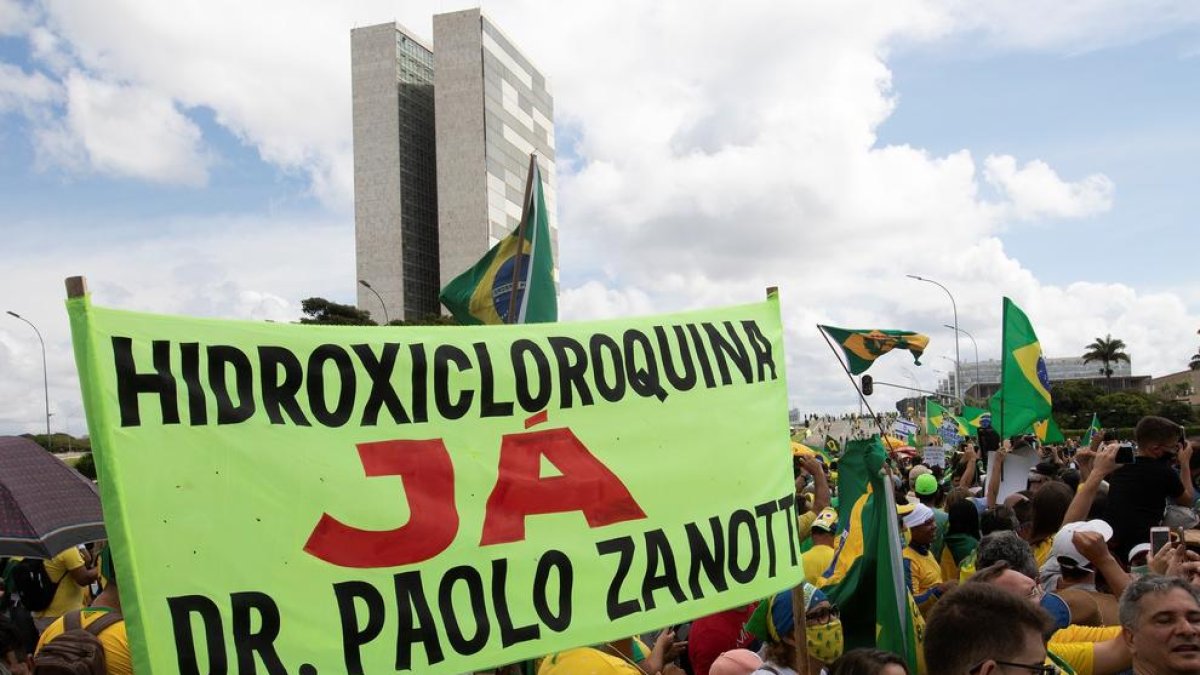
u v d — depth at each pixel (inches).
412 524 132.0
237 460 122.9
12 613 236.1
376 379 135.3
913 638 175.5
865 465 194.2
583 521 144.9
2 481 169.9
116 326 118.7
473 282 268.4
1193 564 157.9
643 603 145.9
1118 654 151.5
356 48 5201.8
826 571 212.1
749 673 164.6
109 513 113.2
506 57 5260.8
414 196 5231.3
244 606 119.3
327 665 122.5
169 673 113.7
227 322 126.9
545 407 147.1
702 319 166.9
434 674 128.4
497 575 136.3
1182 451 297.6
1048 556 223.0
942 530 283.7
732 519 157.1
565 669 161.3
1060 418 2888.8
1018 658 106.1
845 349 288.2
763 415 166.7
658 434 155.3
